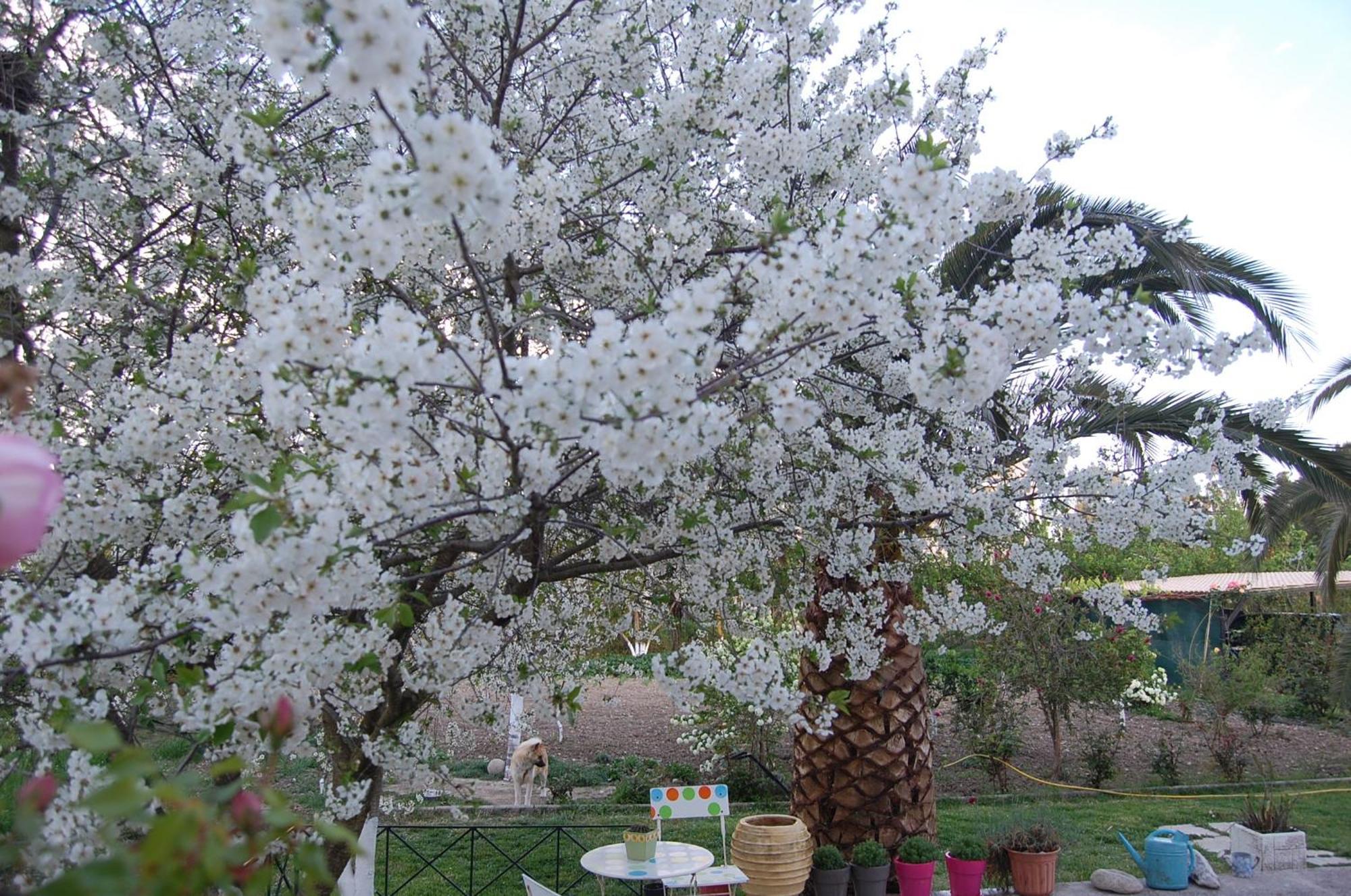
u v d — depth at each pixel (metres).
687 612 4.28
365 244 2.17
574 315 4.01
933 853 5.69
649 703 15.00
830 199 3.97
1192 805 8.86
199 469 3.19
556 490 2.98
